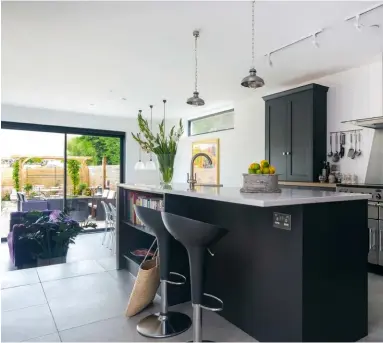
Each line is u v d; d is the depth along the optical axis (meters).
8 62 3.65
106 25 2.75
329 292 1.84
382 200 3.26
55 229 4.29
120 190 3.57
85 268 3.53
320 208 1.81
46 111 6.37
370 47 3.28
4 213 6.00
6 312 2.40
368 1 2.38
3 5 2.40
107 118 7.11
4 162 6.02
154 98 5.48
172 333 2.06
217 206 2.38
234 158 5.95
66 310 2.43
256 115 5.43
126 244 3.55
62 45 3.18
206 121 6.88
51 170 6.50
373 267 3.45
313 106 4.12
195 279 1.84
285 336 1.82
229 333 2.09
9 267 4.20
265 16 2.60
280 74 4.19
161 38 3.03
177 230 1.80
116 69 3.93
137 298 2.34
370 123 3.46
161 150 3.04
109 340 2.00
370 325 2.18
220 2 2.39
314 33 2.93
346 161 4.07
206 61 3.66
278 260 1.87
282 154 4.52
